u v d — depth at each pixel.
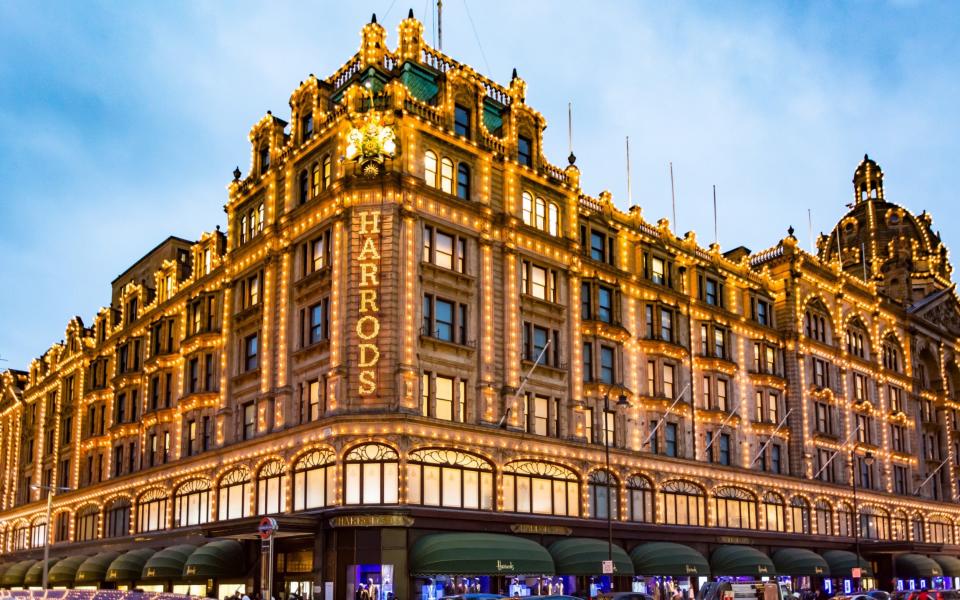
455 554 47.09
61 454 86.50
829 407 81.62
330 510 47.91
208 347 65.31
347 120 53.56
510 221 56.94
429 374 51.06
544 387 57.28
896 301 94.81
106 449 78.44
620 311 64.38
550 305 58.69
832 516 79.12
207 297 66.44
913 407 94.25
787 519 73.88
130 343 77.50
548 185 60.78
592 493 58.91
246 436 58.84
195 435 64.44
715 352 71.25
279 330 56.22
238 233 64.12
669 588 61.56
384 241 50.91
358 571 46.81
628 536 60.06
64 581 71.81
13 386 104.56
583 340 61.44
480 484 52.03
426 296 51.94
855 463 82.94
